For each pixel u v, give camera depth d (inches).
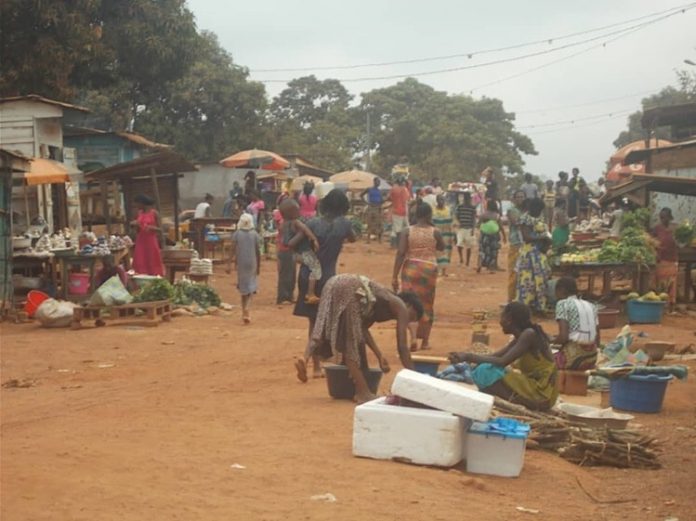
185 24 1262.3
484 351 467.2
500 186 3031.5
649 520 246.4
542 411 344.5
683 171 1045.2
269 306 767.1
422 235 498.3
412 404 291.6
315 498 240.2
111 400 385.1
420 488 256.4
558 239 716.7
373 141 3169.3
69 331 616.4
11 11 1081.4
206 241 1071.0
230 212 1240.2
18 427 330.3
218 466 267.0
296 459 279.3
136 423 329.7
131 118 1950.1
